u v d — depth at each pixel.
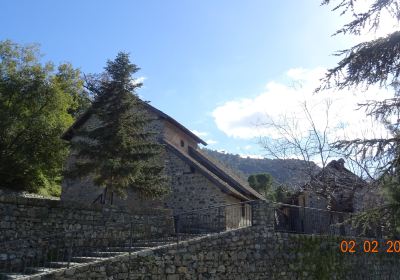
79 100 35.22
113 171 17.11
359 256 17.53
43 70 25.77
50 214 13.66
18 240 11.72
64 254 13.42
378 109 9.62
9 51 25.66
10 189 24.56
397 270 19.11
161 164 21.62
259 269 14.15
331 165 22.59
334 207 21.70
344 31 9.34
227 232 13.60
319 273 15.82
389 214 10.11
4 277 10.27
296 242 15.56
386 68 9.13
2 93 24.62
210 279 12.80
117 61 18.75
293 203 25.09
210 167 23.78
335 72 9.40
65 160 24.78
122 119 18.22
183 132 25.00
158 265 11.73
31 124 24.30
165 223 16.39
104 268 10.68
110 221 14.96
